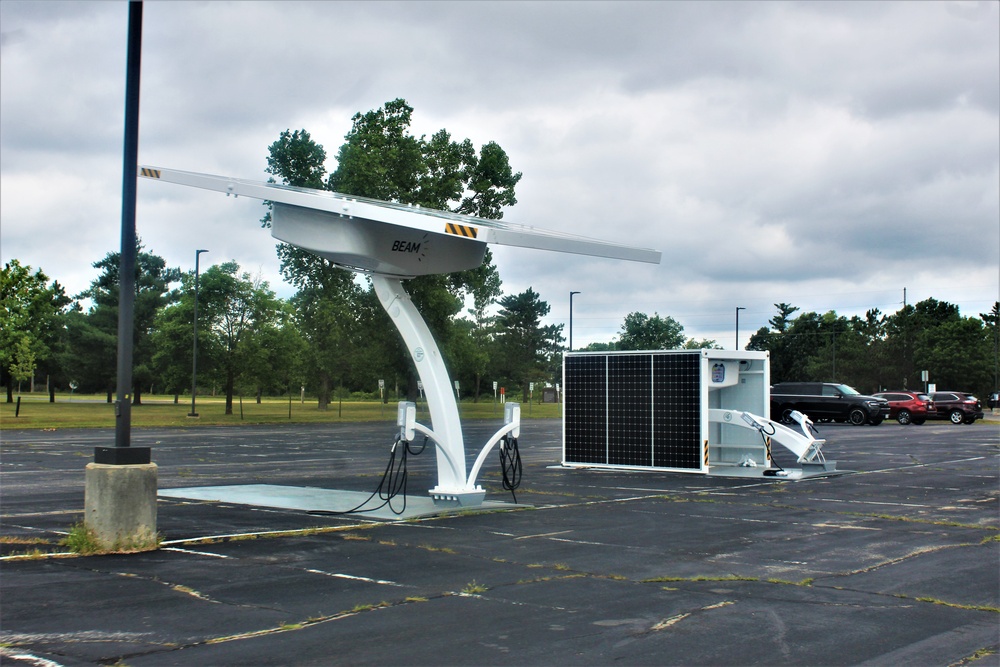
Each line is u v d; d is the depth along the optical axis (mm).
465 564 9672
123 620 7184
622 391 22312
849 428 45094
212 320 58812
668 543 11211
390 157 51969
